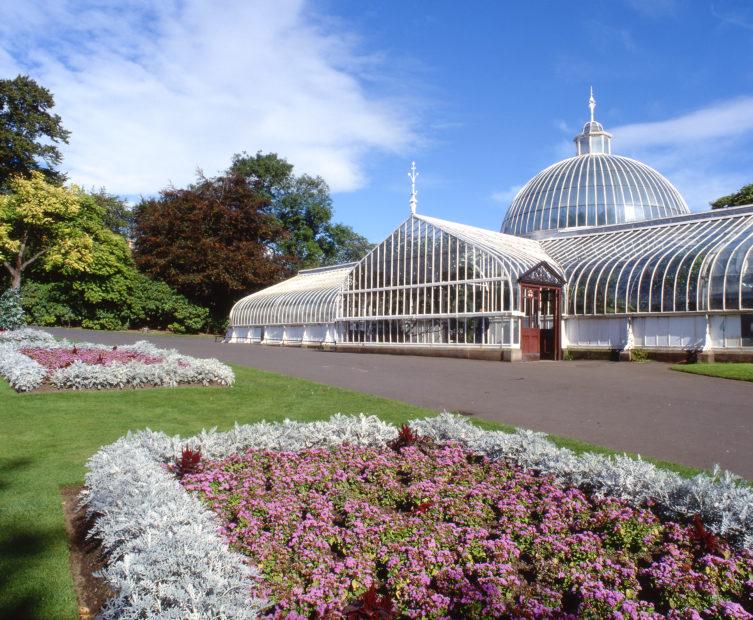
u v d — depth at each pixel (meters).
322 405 16.22
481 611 5.57
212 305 64.50
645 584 6.38
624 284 33.66
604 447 11.71
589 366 28.23
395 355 34.97
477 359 32.53
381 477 9.27
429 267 36.59
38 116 60.94
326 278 51.59
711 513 7.50
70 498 9.00
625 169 53.56
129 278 57.00
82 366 18.25
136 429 13.24
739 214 35.69
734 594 5.99
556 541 6.98
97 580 6.50
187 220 62.34
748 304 28.83
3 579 6.33
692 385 20.62
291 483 8.75
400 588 5.86
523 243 44.06
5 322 36.22
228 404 16.33
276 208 85.75
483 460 10.49
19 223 48.94
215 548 5.88
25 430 12.68
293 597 5.58
